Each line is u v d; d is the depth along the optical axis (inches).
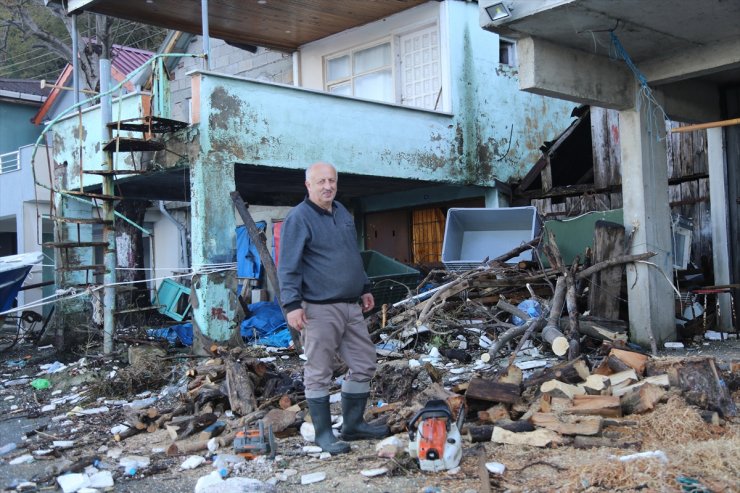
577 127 475.2
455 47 481.7
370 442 187.5
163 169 375.6
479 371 275.0
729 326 362.9
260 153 372.8
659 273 327.3
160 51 661.9
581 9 258.4
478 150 496.4
